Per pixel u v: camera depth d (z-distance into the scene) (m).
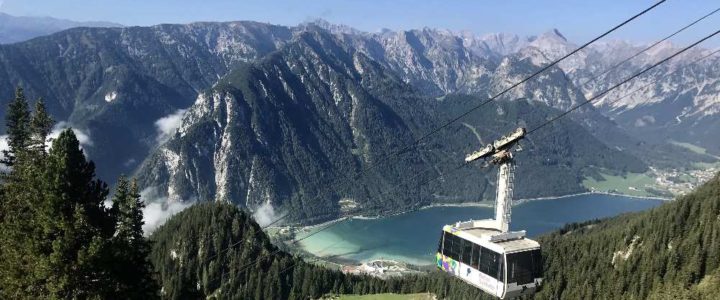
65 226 51.84
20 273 52.50
